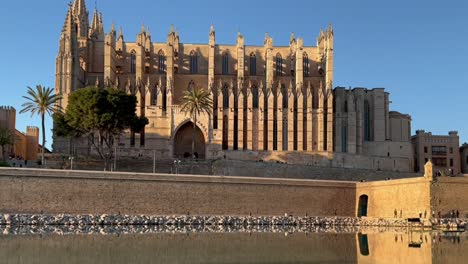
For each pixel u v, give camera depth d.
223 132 150.25
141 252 52.94
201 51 164.00
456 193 92.31
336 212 102.75
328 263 48.03
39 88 115.62
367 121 158.75
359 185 104.81
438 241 66.06
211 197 95.56
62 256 49.59
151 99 148.75
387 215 99.00
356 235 74.75
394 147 156.00
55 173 87.62
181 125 145.62
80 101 117.25
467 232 81.62
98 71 161.38
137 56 153.38
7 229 74.06
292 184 100.50
